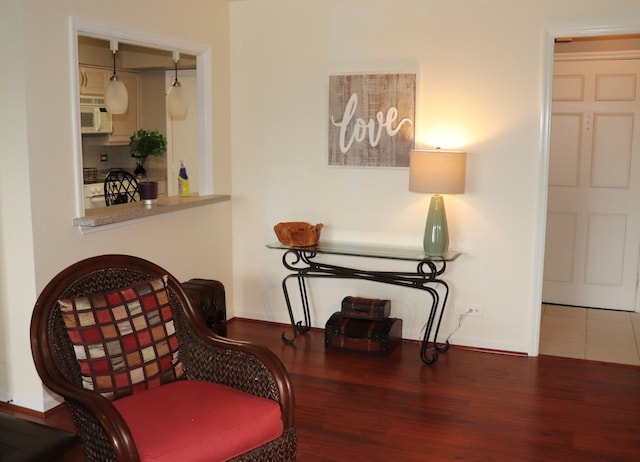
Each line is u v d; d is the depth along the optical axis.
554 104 5.34
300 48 4.59
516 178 4.19
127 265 2.66
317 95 4.59
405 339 4.61
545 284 5.58
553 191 5.45
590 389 3.75
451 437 3.14
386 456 2.95
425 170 3.97
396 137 4.40
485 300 4.36
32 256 3.22
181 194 4.58
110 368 2.41
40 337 2.29
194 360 2.69
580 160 5.33
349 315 4.41
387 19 4.34
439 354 4.31
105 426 2.01
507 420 3.33
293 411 2.46
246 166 4.88
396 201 4.49
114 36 3.64
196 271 4.55
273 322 4.98
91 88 6.05
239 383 2.55
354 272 4.41
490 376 3.93
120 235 3.78
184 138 6.06
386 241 4.55
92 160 6.53
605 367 4.11
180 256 4.36
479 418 3.35
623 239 5.31
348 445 3.06
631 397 3.63
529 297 4.27
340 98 4.50
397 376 3.92
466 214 4.33
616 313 5.32
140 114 6.61
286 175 4.77
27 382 3.37
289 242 4.41
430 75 4.29
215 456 2.18
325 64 4.54
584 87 5.24
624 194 5.26
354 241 4.64
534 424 3.29
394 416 3.37
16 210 3.22
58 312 2.38
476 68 4.19
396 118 4.38
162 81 6.45
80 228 3.46
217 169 4.74
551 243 5.51
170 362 2.61
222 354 2.59
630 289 5.35
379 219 4.55
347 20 4.44
